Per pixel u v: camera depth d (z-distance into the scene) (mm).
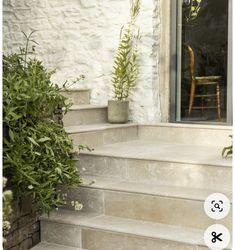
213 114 4930
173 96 5051
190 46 5012
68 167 3404
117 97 4902
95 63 5293
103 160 3842
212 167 3414
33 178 3156
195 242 2943
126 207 3441
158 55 5027
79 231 3387
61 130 3520
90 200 3592
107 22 5203
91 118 4703
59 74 5527
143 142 4625
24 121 3293
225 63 4852
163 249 3061
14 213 3283
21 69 3602
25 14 5723
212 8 4898
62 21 5492
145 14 4957
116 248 3236
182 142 4613
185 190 3383
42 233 3559
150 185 3574
